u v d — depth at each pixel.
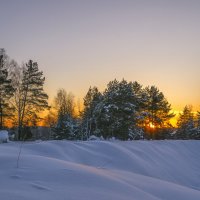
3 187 5.12
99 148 17.77
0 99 42.97
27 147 15.01
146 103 57.44
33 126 47.12
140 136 46.44
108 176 7.14
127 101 44.78
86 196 5.21
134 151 20.03
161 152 23.98
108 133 43.12
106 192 5.68
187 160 26.42
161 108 57.81
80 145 17.55
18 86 45.69
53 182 5.81
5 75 43.88
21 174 6.09
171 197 6.97
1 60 43.78
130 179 7.96
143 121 55.28
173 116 58.50
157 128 58.31
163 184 8.15
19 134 43.41
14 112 45.06
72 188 5.57
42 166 6.88
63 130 46.84
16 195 4.72
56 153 15.03
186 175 21.47
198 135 69.44
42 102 47.03
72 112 69.25
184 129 73.12
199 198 7.31
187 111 78.12
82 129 44.34
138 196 5.93
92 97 55.31
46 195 4.93
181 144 30.52
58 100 68.75
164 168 20.45
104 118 43.00
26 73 46.44
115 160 17.02
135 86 55.94
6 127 44.62
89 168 8.11
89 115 44.75
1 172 6.14
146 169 17.78
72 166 7.50
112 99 44.38
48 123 62.84
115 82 46.25
